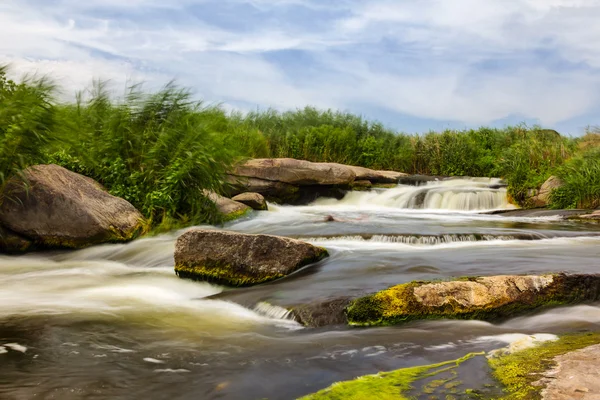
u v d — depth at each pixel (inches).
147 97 506.3
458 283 199.9
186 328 195.0
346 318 194.1
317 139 920.3
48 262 350.0
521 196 679.7
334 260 284.5
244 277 270.4
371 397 118.3
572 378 118.9
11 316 210.2
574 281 208.2
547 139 893.8
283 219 482.3
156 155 469.1
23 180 370.9
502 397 113.6
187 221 449.1
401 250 314.5
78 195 389.7
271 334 187.0
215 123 602.5
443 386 122.1
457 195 671.8
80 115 495.5
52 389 137.6
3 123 374.0
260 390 136.0
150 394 134.6
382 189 717.9
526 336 163.5
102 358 161.6
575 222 480.4
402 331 180.5
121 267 332.5
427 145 946.7
